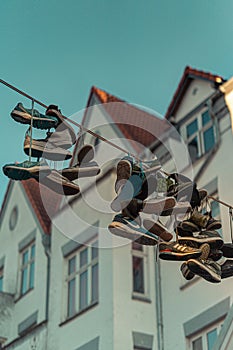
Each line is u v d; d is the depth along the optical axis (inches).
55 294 765.3
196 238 323.3
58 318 738.8
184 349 627.8
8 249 898.7
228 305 600.7
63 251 780.0
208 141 707.4
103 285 689.6
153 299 682.2
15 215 912.9
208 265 326.3
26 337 771.4
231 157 662.5
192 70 753.6
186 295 652.1
